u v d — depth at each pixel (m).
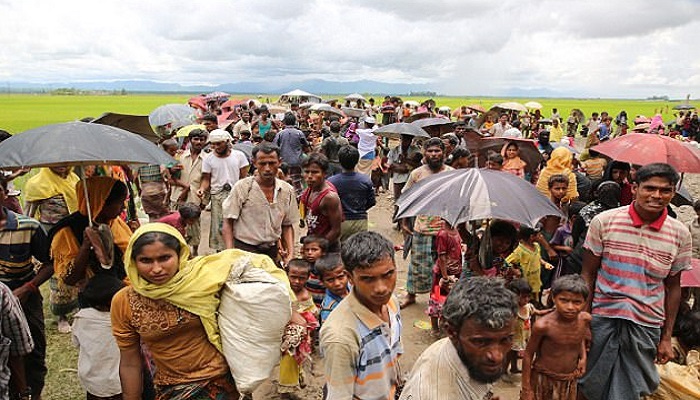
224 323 2.96
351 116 23.19
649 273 3.53
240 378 2.92
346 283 4.25
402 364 5.16
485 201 3.87
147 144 3.70
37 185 5.64
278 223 5.11
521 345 4.73
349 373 2.42
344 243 2.48
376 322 2.48
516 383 4.79
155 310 2.84
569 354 3.66
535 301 5.49
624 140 5.52
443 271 5.59
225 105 21.77
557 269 5.48
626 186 6.28
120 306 2.90
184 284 2.83
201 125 10.73
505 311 2.00
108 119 7.38
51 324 5.70
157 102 101.50
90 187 3.65
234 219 5.02
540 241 5.48
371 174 13.33
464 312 2.03
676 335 4.50
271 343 2.99
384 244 2.40
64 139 3.36
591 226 3.75
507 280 4.82
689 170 5.11
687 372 4.04
